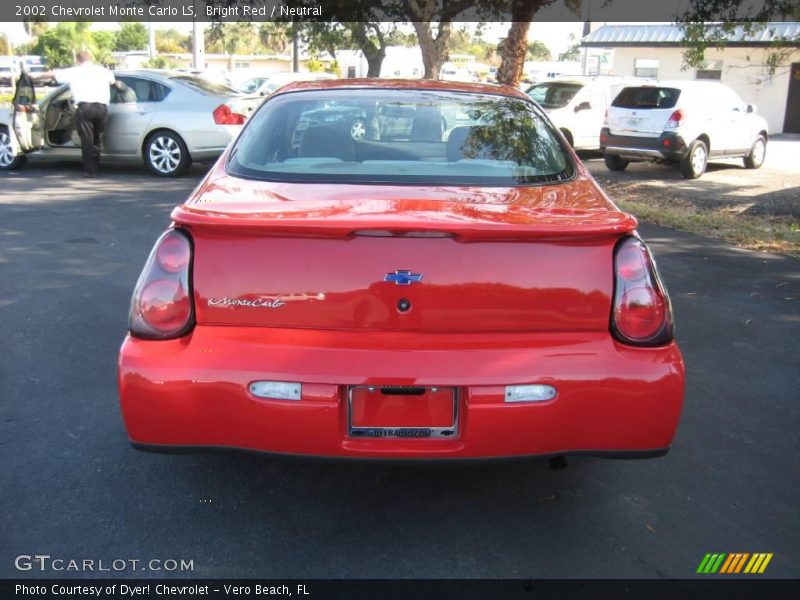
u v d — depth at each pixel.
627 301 2.84
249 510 3.23
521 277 2.81
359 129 3.72
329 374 2.74
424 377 2.74
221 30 17.20
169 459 3.60
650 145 13.35
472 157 3.58
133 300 2.91
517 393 2.76
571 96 15.09
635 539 3.06
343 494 3.36
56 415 3.98
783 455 3.71
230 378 2.76
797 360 4.87
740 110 14.52
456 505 3.30
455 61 47.12
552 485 3.46
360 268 2.79
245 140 3.72
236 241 2.82
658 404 2.82
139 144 11.95
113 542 2.99
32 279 6.33
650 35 23.83
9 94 37.31
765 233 8.49
